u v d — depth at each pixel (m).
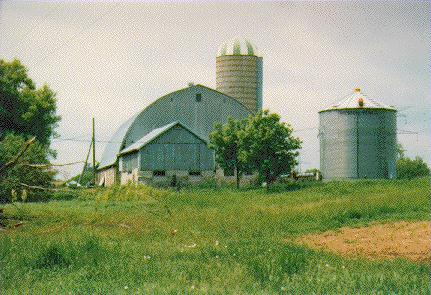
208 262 11.91
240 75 98.00
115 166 73.88
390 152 56.31
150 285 9.01
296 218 22.36
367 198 28.86
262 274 10.28
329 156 57.09
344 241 17.05
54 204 33.88
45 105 66.94
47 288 9.09
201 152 62.03
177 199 36.00
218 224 21.02
